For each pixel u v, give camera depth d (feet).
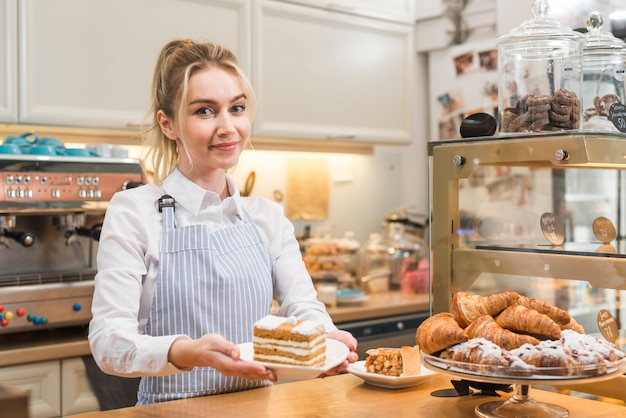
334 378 5.06
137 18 8.52
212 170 5.18
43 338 7.89
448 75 11.98
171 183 5.14
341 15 10.37
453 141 5.10
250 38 9.43
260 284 5.15
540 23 5.05
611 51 5.08
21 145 7.86
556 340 3.95
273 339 4.15
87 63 8.20
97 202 8.03
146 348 4.14
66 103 8.09
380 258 11.41
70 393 7.65
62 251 8.69
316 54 10.16
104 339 4.34
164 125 5.18
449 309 5.16
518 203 9.36
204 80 4.87
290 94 9.89
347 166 11.98
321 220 11.68
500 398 4.51
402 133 11.28
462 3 11.55
